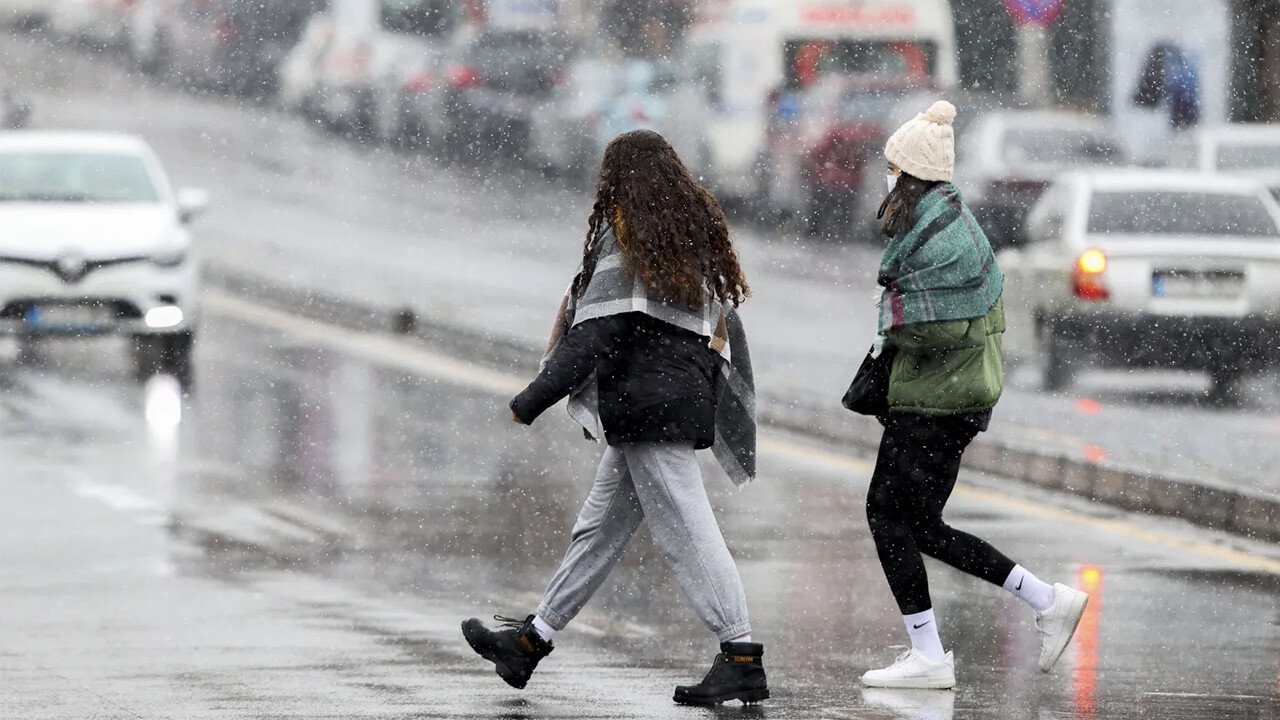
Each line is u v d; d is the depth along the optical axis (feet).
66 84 442.09
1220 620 81.51
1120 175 164.35
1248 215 160.15
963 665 72.38
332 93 372.38
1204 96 270.26
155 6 447.01
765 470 122.62
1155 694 67.46
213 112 409.49
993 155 241.14
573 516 106.11
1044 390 160.15
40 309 157.99
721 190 286.87
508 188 326.24
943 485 68.08
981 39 307.17
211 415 141.90
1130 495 110.83
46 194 166.71
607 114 319.06
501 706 64.75
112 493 111.04
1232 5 269.03
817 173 270.67
